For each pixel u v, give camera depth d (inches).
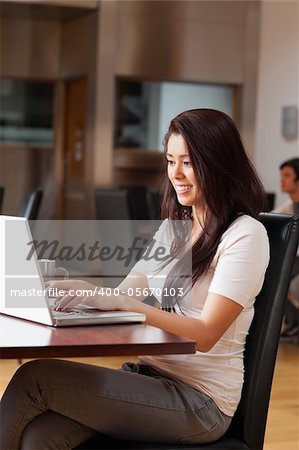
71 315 87.7
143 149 426.6
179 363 95.3
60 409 88.2
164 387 92.4
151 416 90.4
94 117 412.2
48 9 413.7
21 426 87.9
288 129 394.9
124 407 89.4
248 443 95.4
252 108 426.6
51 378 87.9
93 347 77.5
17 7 410.0
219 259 94.7
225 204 95.5
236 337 95.7
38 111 447.2
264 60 421.1
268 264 97.1
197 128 95.1
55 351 76.5
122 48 414.3
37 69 443.5
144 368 99.4
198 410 92.2
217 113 96.7
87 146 420.5
